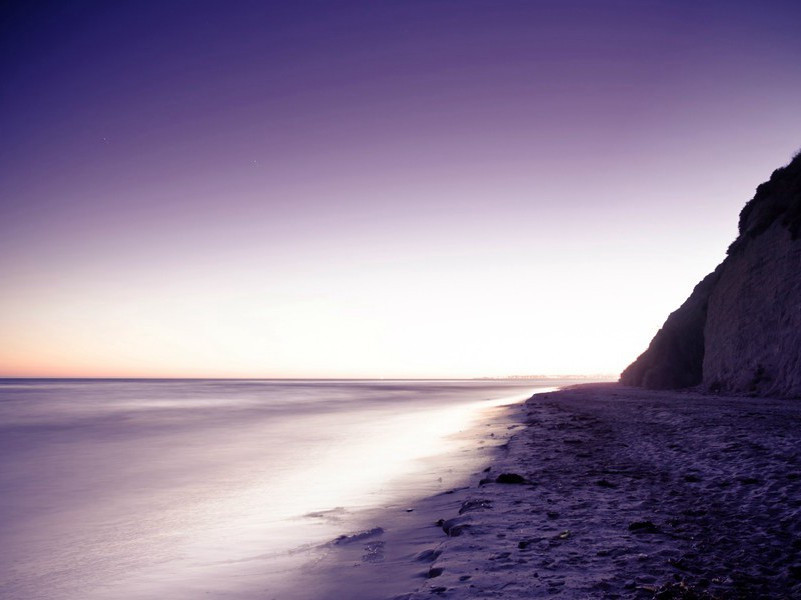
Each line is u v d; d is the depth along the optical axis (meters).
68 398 67.31
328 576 6.39
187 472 15.69
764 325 28.45
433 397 65.06
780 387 24.83
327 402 55.44
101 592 6.71
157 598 6.35
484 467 12.95
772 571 5.16
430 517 8.67
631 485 9.37
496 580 5.19
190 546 8.40
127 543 8.89
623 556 5.74
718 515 7.16
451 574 5.42
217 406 49.25
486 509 8.07
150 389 109.06
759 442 12.04
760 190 35.34
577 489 9.23
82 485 14.14
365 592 5.71
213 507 11.20
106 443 22.92
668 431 15.82
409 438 21.73
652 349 50.00
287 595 5.98
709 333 35.44
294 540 8.23
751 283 31.30
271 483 13.51
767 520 6.78
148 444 22.44
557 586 4.95
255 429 27.89
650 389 43.75
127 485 14.01
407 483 12.00
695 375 40.66
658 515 7.35
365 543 7.64
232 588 6.41
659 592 4.64
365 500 10.65
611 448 13.82
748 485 8.59
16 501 12.38
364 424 29.58
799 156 32.81
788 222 29.62
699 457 11.34
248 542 8.34
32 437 25.39
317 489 12.30
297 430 26.98
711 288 41.69
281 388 116.62
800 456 10.20
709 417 17.78
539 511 7.81
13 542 9.18
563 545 6.20
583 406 29.62
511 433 19.61
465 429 23.42
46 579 7.31
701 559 5.56
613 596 4.68
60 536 9.52
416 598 4.91
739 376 29.09
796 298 26.42
